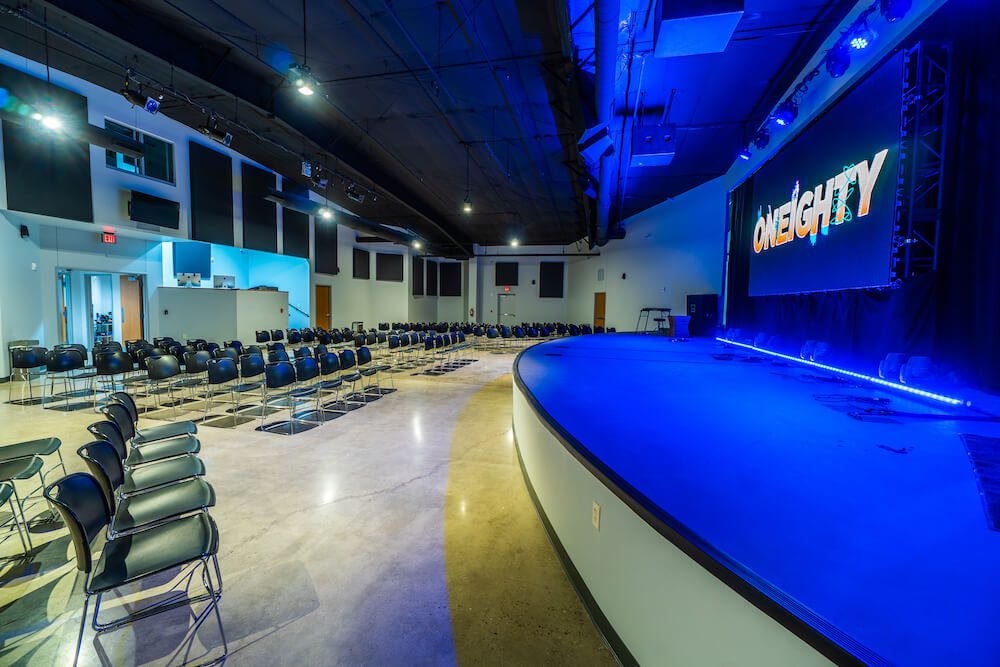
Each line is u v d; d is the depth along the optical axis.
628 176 9.21
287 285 12.62
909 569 1.18
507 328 13.48
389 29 4.73
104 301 8.89
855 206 4.21
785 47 4.83
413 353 11.41
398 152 8.35
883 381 3.91
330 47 5.14
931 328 3.69
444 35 4.79
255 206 10.93
